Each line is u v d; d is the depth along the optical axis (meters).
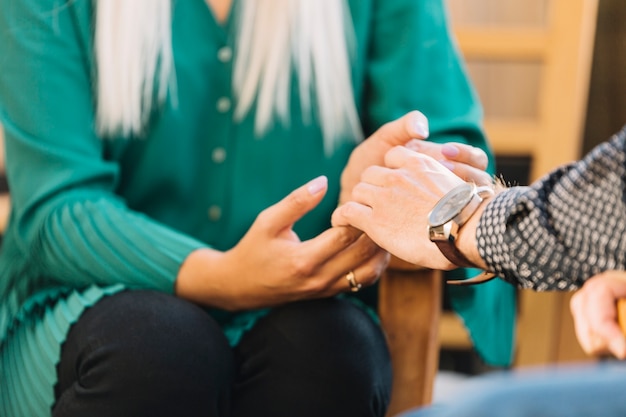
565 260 1.03
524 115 2.67
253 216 1.62
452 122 1.60
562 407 0.72
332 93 1.60
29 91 1.53
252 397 1.38
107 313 1.32
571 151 2.63
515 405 0.73
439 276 1.51
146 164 1.61
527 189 1.09
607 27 2.60
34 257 1.52
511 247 1.07
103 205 1.49
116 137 1.59
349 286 1.38
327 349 1.36
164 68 1.57
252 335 1.42
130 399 1.25
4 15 1.54
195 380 1.28
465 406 0.74
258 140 1.61
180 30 1.60
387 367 1.42
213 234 1.64
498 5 2.65
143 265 1.44
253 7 1.59
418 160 1.30
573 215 1.03
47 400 1.36
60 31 1.55
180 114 1.60
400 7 1.66
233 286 1.40
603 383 0.75
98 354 1.27
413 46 1.64
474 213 1.16
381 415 1.41
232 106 1.62
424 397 1.53
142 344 1.27
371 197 1.29
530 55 2.63
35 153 1.51
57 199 1.50
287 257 1.35
